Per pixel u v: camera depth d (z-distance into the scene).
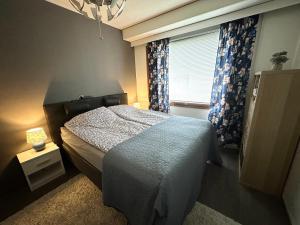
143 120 2.26
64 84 2.28
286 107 1.39
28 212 1.49
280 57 1.59
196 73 2.88
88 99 2.52
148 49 3.24
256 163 1.64
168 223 0.98
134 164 1.14
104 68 2.86
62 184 1.86
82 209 1.48
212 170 2.04
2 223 1.40
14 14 1.72
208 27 2.47
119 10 1.31
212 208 1.46
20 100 1.86
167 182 0.97
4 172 1.81
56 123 2.15
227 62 2.31
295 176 1.36
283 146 1.47
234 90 2.37
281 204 1.50
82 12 1.32
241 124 2.44
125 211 1.20
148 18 2.64
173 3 2.16
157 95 3.37
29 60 1.89
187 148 1.34
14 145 1.85
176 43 2.96
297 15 1.83
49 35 2.04
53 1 2.00
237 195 1.61
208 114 2.75
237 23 2.17
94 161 1.49
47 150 1.91
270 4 1.81
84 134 1.81
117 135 1.76
